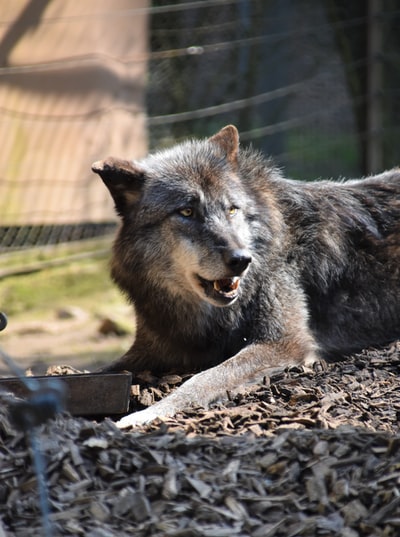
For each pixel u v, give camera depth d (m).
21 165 19.97
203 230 9.89
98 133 20.73
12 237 20.38
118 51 20.72
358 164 22.92
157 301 10.55
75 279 20.06
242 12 22.31
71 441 7.01
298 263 10.87
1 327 8.18
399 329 11.36
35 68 19.77
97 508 6.45
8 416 7.17
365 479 6.69
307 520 6.34
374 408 8.73
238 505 6.49
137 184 10.42
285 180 11.32
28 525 6.31
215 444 7.17
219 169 10.38
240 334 10.52
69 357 15.88
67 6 20.05
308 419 8.12
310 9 22.92
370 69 22.36
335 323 11.09
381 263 11.32
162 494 6.58
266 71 22.75
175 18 21.75
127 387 8.96
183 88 22.05
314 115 22.22
